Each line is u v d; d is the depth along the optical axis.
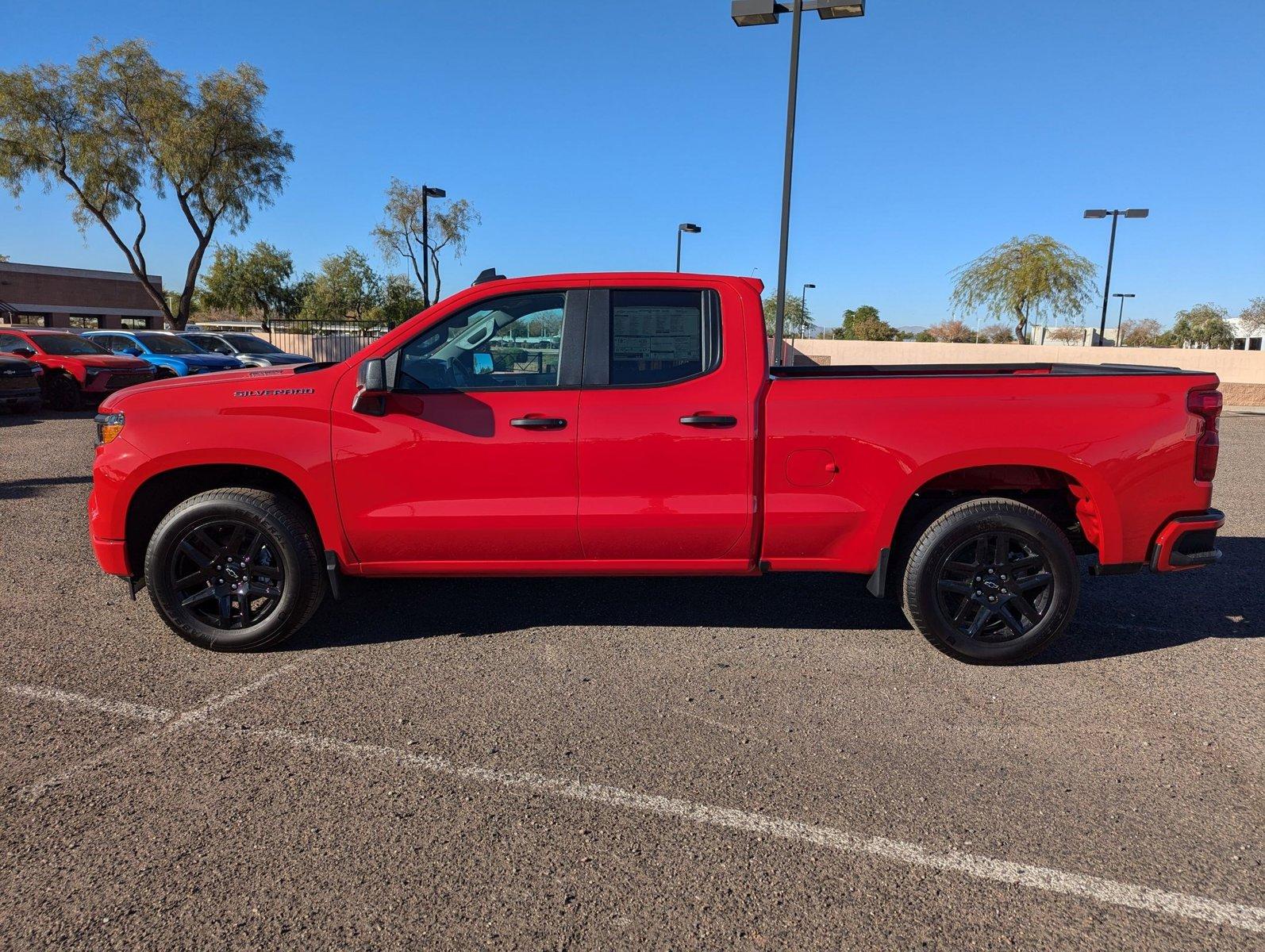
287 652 4.31
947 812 2.89
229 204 33.47
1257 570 5.95
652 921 2.34
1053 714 3.64
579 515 4.07
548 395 4.08
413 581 5.59
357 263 49.25
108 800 2.92
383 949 2.23
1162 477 4.00
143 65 30.75
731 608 5.05
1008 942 2.27
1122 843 2.71
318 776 3.10
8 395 14.44
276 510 4.11
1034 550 4.07
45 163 30.62
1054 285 34.91
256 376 4.31
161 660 4.18
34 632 4.54
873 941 2.27
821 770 3.17
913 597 4.11
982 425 3.97
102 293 48.06
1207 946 2.26
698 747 3.33
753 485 4.06
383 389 3.84
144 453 4.07
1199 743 3.38
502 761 3.22
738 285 4.15
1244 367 28.77
